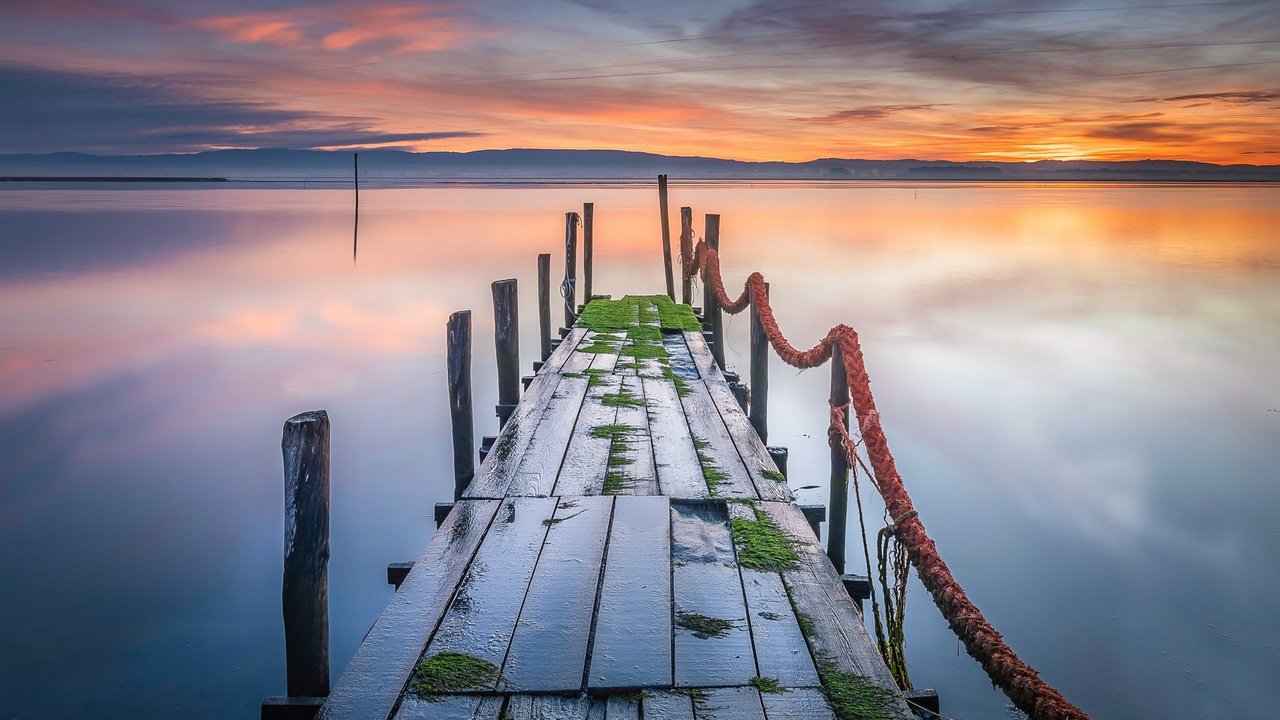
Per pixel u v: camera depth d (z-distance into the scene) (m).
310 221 52.59
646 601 3.53
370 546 7.43
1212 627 5.99
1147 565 7.01
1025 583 6.68
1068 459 9.60
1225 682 5.38
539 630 3.29
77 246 34.78
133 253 32.41
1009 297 22.77
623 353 9.05
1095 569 6.93
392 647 3.18
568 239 13.44
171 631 5.92
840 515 4.97
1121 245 39.25
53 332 17.27
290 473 3.24
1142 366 14.51
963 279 26.61
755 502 4.62
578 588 3.64
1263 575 6.83
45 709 4.97
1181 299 22.59
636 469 5.16
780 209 79.12
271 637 5.88
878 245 39.03
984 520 7.93
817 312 20.20
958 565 7.01
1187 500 8.43
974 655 2.86
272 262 29.88
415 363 14.62
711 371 8.15
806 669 3.04
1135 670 5.51
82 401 12.04
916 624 6.41
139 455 9.70
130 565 6.91
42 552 7.13
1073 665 5.59
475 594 3.58
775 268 29.36
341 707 2.83
